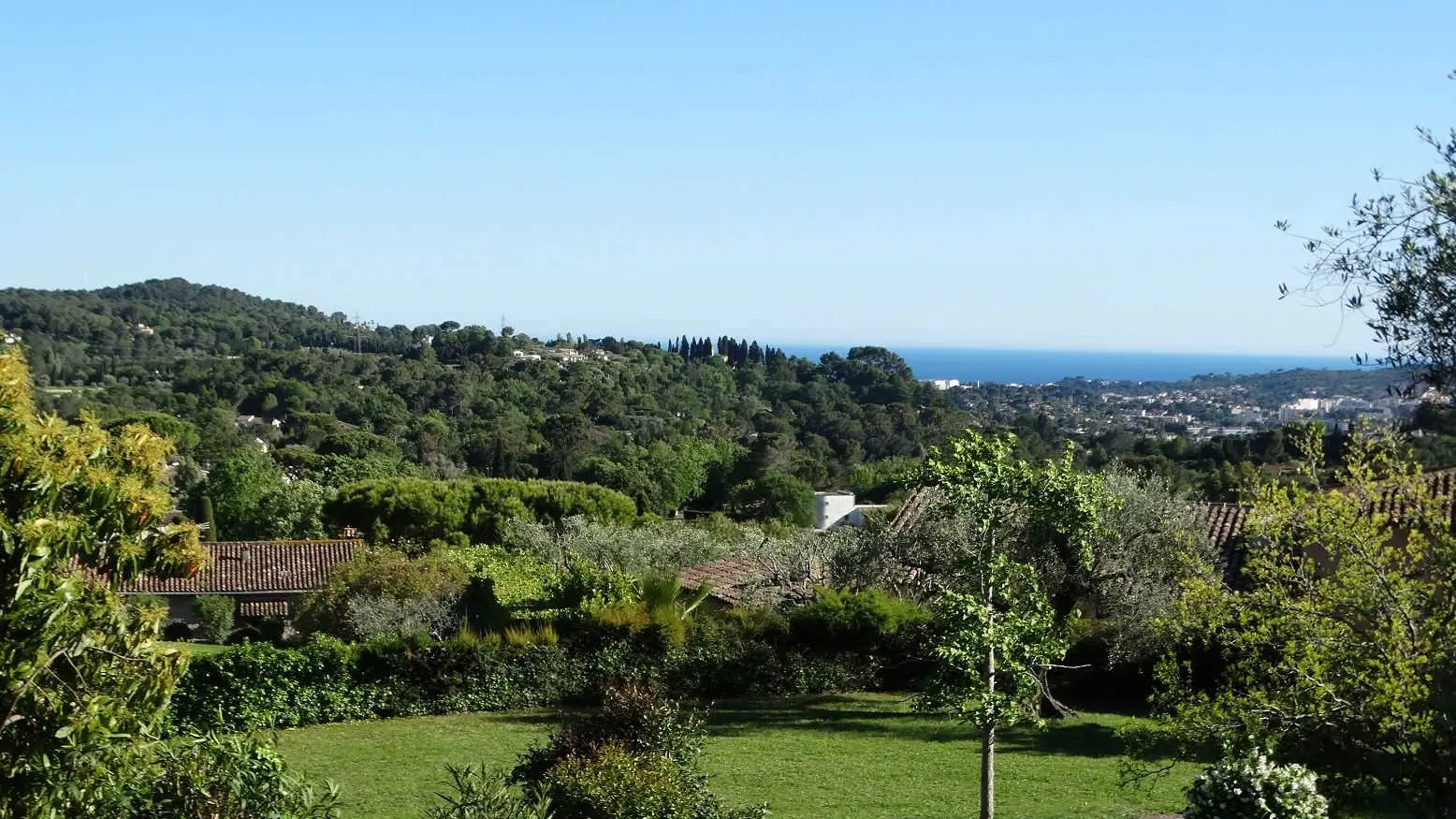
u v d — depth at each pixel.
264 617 39.66
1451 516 10.50
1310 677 9.59
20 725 7.04
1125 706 23.22
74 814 7.36
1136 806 15.45
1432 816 8.91
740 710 24.42
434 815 10.88
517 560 36.25
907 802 16.36
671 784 11.70
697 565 38.16
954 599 13.41
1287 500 10.43
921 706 13.97
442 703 24.78
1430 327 7.30
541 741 21.59
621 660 25.77
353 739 22.06
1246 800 9.54
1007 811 15.57
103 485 7.29
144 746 7.91
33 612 6.82
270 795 8.23
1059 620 20.62
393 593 29.88
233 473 62.06
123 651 7.62
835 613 26.50
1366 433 9.92
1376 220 7.49
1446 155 7.32
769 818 15.30
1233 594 10.83
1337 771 9.99
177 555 7.89
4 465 6.86
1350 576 9.90
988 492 13.96
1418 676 8.95
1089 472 15.09
